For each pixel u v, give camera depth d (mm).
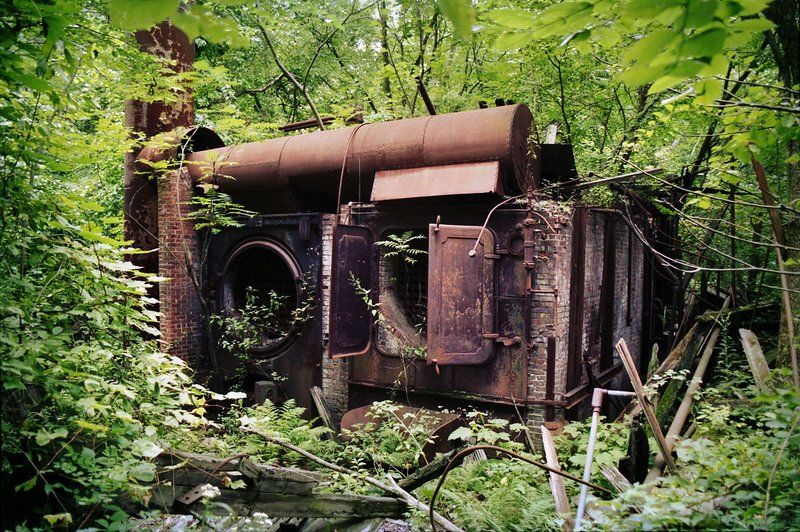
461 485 5281
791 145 4906
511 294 6852
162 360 3809
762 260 10602
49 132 3705
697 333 7973
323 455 6262
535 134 7168
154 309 9031
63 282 3588
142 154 8977
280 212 8609
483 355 6797
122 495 3338
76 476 2920
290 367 8375
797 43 4438
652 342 10680
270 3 9586
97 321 3414
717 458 3582
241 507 3867
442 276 6590
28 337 3068
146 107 8922
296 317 8180
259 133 10828
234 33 1329
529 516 4273
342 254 7215
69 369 3031
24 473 3223
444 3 1137
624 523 2965
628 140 10164
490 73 12281
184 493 3625
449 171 6922
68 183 5156
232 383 8969
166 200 8922
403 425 6016
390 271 7844
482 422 6309
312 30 14523
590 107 11555
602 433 5773
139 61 4566
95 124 6219
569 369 7160
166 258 8898
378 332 7676
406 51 14281
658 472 4551
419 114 13555
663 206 8984
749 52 6949
